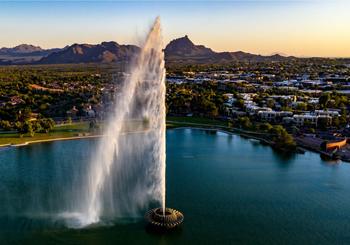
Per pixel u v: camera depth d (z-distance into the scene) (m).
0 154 184.12
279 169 168.38
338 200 131.38
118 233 102.75
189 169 165.75
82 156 180.12
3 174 152.88
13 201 123.56
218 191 137.75
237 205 125.06
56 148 195.88
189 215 116.19
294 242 102.06
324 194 137.25
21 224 107.25
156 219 107.56
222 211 119.81
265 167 171.12
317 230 109.00
